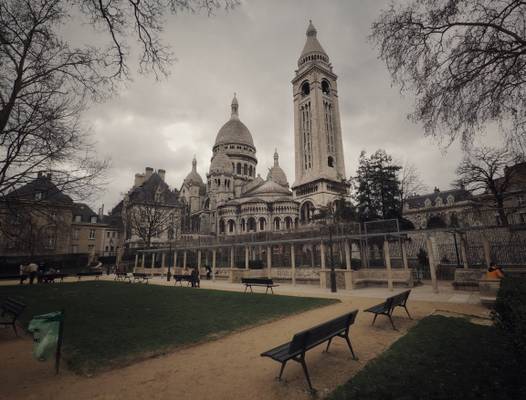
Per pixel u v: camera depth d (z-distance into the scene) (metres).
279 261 34.00
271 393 5.14
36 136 14.17
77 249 64.62
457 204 61.78
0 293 20.61
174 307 13.79
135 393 5.24
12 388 5.55
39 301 16.38
